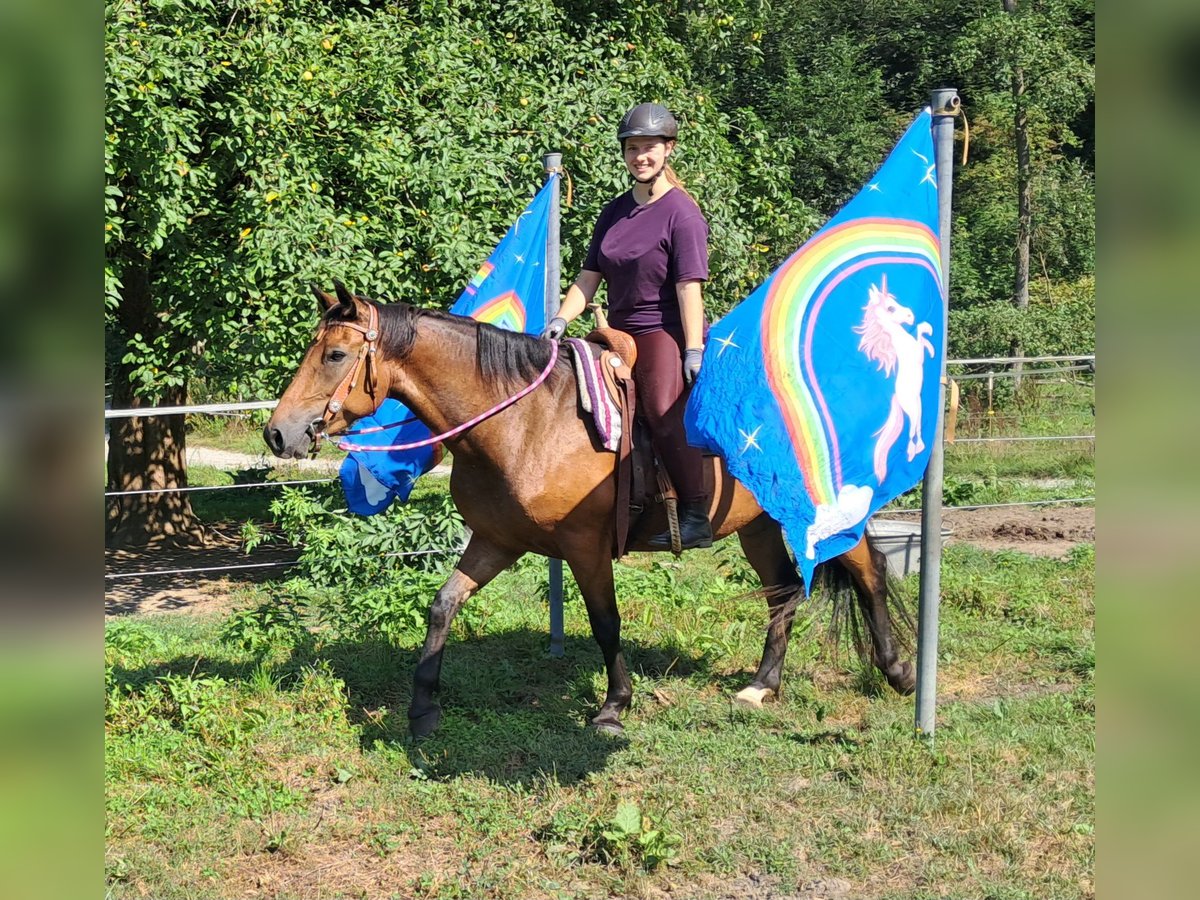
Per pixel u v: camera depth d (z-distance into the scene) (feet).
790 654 18.85
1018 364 60.18
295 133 24.22
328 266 22.94
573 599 22.25
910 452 13.48
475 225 24.90
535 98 27.30
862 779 13.67
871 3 97.55
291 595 21.39
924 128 14.11
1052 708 15.97
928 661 14.61
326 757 14.47
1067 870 11.42
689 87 35.53
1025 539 30.25
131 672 17.70
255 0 23.88
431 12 27.73
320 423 12.71
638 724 15.67
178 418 33.01
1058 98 71.72
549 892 11.25
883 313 13.43
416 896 11.29
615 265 14.19
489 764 14.29
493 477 13.74
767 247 33.19
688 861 11.80
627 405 13.85
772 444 12.76
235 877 11.68
